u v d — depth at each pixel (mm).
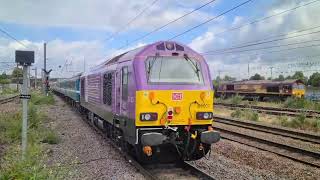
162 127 10008
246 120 26547
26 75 10070
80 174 9750
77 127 19453
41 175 7438
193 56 10719
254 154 13141
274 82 60812
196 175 9859
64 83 48156
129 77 10445
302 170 11164
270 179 9906
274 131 19859
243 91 66938
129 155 11586
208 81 10617
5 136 14273
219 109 38625
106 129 15414
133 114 9977
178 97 10094
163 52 10383
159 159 10688
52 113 27984
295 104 43031
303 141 16953
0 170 8070
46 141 14555
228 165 11258
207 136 10031
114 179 9375
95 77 17250
